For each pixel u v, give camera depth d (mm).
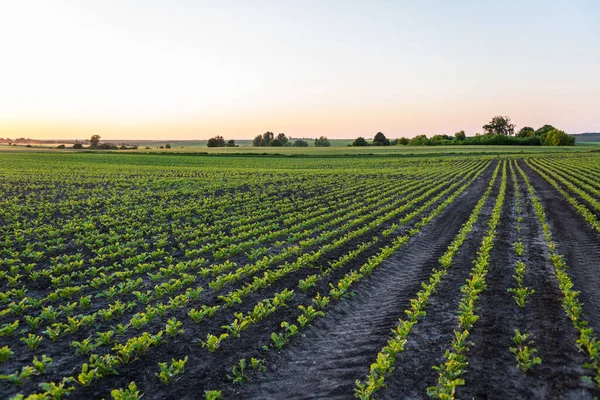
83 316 9281
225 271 13398
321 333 9195
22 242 16953
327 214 22953
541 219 20344
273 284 12031
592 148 114688
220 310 10227
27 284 12023
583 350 7574
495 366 7406
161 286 11719
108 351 8172
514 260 13875
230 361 7906
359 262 14305
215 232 19734
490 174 48625
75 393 6758
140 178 46156
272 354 8219
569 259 13789
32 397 6070
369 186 38438
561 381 6801
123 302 10750
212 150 132750
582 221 20094
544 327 8727
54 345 8414
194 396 6828
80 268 13773
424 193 31594
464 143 162750
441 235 18516
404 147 136625
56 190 34688
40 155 93375
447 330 8977
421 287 11812
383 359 7266
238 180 44250
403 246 16656
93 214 24531
